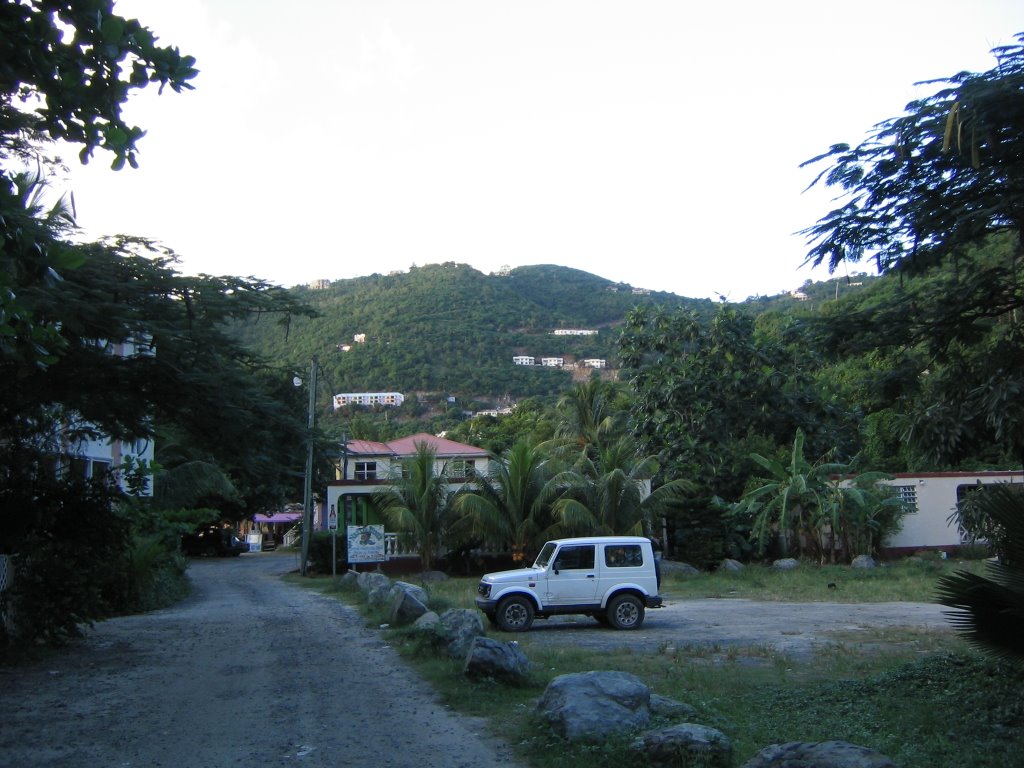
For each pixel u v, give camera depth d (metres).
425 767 6.95
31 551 13.32
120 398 13.70
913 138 8.82
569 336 127.50
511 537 32.84
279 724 8.52
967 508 9.10
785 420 38.34
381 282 145.50
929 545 35.84
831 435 38.28
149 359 13.33
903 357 10.50
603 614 17.56
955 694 8.72
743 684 10.29
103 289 12.50
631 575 17.70
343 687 10.37
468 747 7.53
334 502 35.41
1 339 6.34
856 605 21.81
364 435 63.75
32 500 14.00
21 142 11.10
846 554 33.47
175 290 13.35
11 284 6.13
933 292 9.96
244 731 8.27
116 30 6.14
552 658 12.60
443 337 118.44
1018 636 7.25
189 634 15.70
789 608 21.27
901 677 9.73
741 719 8.30
